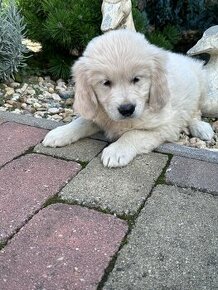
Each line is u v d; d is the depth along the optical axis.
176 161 0.40
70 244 0.28
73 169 0.38
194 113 0.50
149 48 0.40
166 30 0.73
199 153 0.41
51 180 0.36
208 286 0.25
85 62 0.40
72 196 0.34
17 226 0.30
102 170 0.38
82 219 0.31
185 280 0.25
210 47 0.52
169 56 0.46
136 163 0.39
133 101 0.38
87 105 0.41
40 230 0.30
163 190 0.35
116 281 0.25
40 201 0.33
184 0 0.76
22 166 0.39
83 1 0.63
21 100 0.58
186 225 0.30
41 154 0.41
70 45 0.64
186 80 0.46
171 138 0.44
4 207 0.32
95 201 0.33
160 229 0.30
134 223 0.30
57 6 0.63
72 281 0.25
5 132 0.46
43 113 0.54
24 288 0.24
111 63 0.38
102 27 0.52
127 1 0.53
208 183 0.36
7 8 0.63
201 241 0.28
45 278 0.25
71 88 0.64
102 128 0.44
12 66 0.60
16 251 0.27
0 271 0.26
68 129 0.44
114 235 0.29
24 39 0.72
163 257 0.27
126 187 0.35
